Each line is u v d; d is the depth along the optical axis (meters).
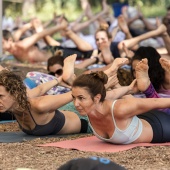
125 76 10.20
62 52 14.80
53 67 11.69
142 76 8.84
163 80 10.02
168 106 8.25
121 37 16.25
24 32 18.41
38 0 40.31
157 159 7.67
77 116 9.62
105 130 8.41
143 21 18.69
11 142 8.82
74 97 8.13
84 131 9.69
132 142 8.45
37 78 10.89
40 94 9.34
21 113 8.98
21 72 13.07
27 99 8.92
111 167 5.39
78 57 15.48
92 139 8.91
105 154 7.91
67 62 9.73
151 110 8.75
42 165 7.39
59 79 9.62
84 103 8.06
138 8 18.95
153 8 38.25
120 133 8.30
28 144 8.64
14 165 7.40
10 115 10.93
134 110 8.17
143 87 8.82
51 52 17.23
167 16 15.38
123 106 8.12
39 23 18.38
